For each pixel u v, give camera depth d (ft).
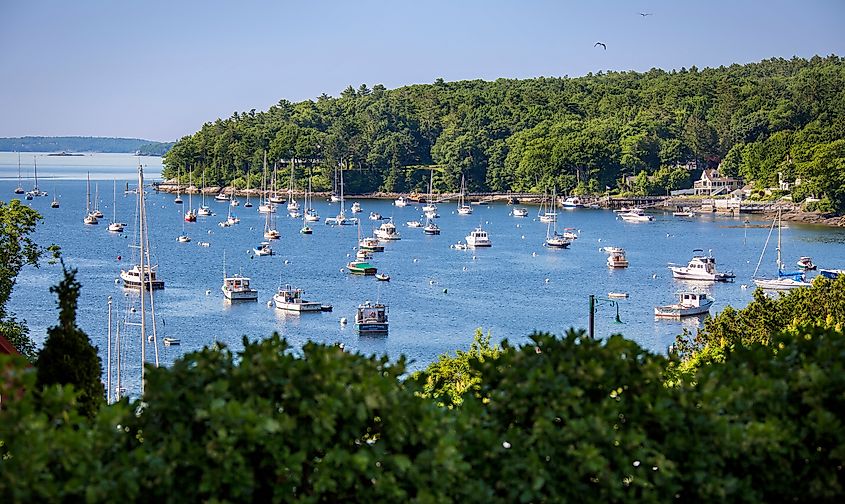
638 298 421.59
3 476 37.68
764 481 46.11
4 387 40.06
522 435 44.68
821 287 182.19
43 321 334.24
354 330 339.36
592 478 44.60
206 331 331.36
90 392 61.46
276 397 44.32
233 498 41.50
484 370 49.06
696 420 45.37
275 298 378.53
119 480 39.45
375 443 43.78
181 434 41.70
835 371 46.29
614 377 47.55
